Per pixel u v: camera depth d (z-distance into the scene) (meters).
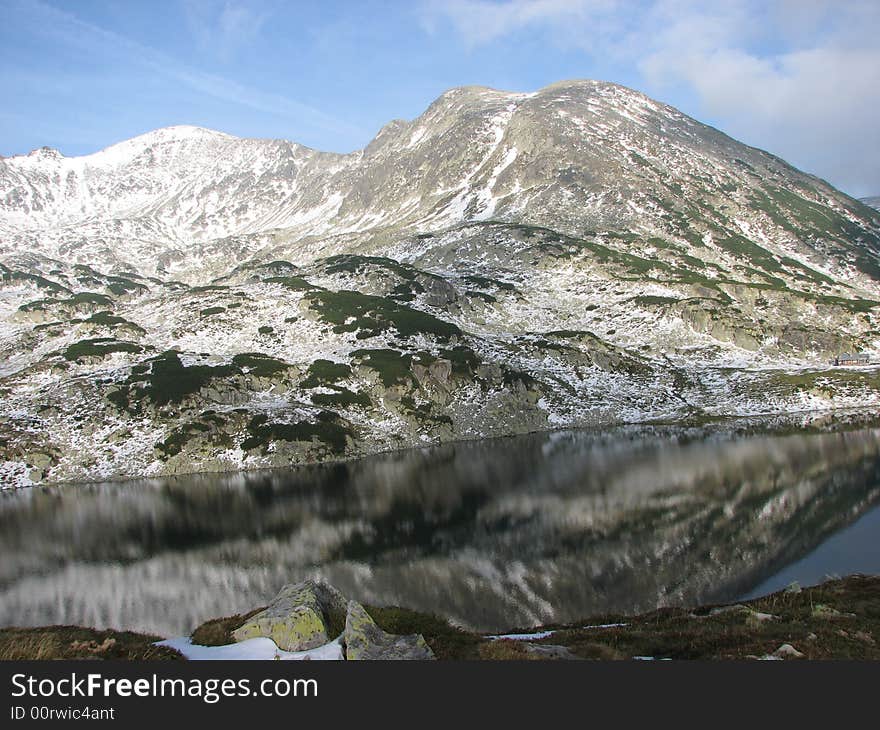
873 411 138.00
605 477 89.12
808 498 72.50
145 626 47.53
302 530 73.19
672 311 194.62
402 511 78.44
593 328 197.75
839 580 43.53
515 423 143.25
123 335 179.62
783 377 160.62
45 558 68.31
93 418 128.88
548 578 52.62
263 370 149.12
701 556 55.88
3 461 115.44
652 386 162.38
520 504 77.88
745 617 33.53
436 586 52.12
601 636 31.67
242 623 28.61
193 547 69.25
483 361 160.88
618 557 56.84
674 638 29.62
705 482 82.75
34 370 151.12
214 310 193.00
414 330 177.38
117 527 79.62
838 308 197.12
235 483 103.38
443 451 122.56
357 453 124.56
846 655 25.27
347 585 53.56
